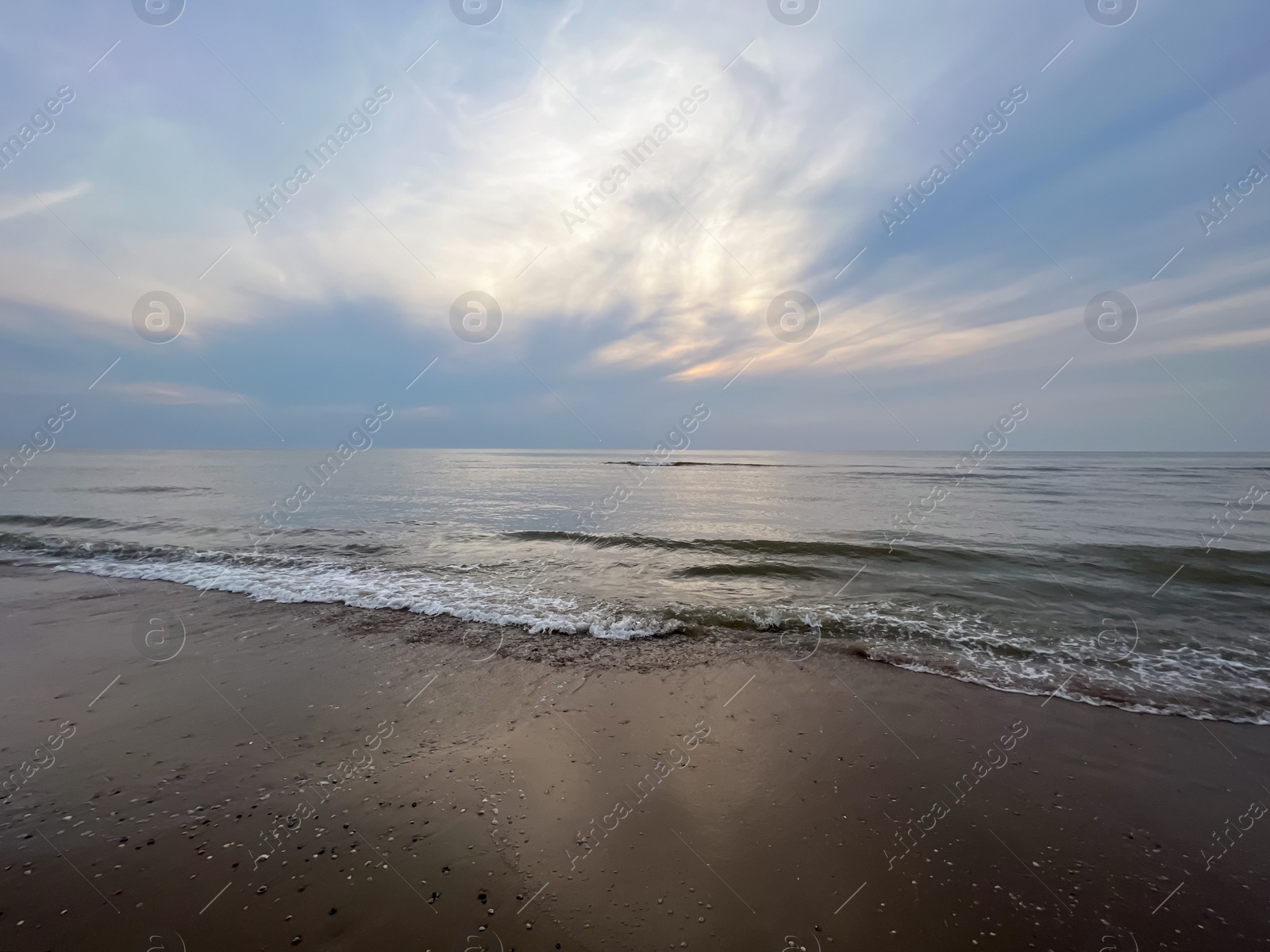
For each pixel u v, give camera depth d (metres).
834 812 3.86
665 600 9.16
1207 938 2.86
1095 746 4.82
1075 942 2.83
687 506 22.02
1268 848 3.54
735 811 3.87
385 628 7.75
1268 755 4.68
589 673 6.34
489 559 12.30
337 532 15.64
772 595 9.46
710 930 2.85
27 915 2.82
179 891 3.00
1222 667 6.53
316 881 3.09
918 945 2.80
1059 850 3.52
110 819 3.62
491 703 5.54
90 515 18.12
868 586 9.98
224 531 15.58
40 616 8.23
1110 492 24.70
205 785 4.03
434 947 2.68
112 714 5.16
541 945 2.73
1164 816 3.86
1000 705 5.59
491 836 3.53
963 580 10.32
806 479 35.50
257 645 7.07
